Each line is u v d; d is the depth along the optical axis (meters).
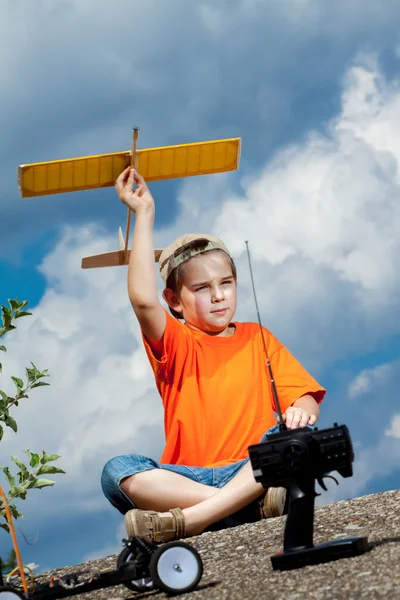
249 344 5.32
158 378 5.20
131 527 4.21
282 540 3.39
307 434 2.74
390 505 3.65
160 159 4.95
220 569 3.02
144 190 4.95
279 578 2.59
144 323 5.00
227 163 5.05
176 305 5.58
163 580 2.64
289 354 5.35
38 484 4.12
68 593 2.77
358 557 2.64
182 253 5.46
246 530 3.84
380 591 2.17
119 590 2.96
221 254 5.46
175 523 4.29
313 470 2.73
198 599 2.53
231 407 5.04
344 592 2.24
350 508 3.80
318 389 5.17
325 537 3.26
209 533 4.02
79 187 4.94
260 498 4.61
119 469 4.73
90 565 3.89
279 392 5.16
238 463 4.86
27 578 3.88
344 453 2.71
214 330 5.41
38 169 4.76
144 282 4.89
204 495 4.63
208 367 5.16
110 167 4.93
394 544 2.77
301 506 2.76
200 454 4.96
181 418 5.03
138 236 4.90
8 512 3.23
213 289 5.38
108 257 5.38
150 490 4.65
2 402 4.42
